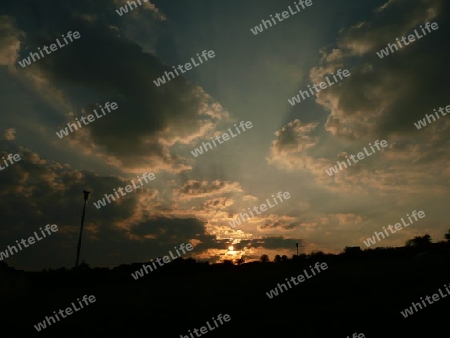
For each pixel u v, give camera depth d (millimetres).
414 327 10398
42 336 12555
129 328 13141
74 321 14539
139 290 22484
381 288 16234
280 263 34594
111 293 22188
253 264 36938
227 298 17453
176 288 21750
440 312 11547
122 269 44938
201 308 15727
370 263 26469
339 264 27859
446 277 17328
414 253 46781
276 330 11250
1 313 16625
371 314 11867
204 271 41750
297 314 12953
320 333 10555
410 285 16281
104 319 14797
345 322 11281
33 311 17078
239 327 12211
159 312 15477
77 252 31672
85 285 31891
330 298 15414
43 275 36438
